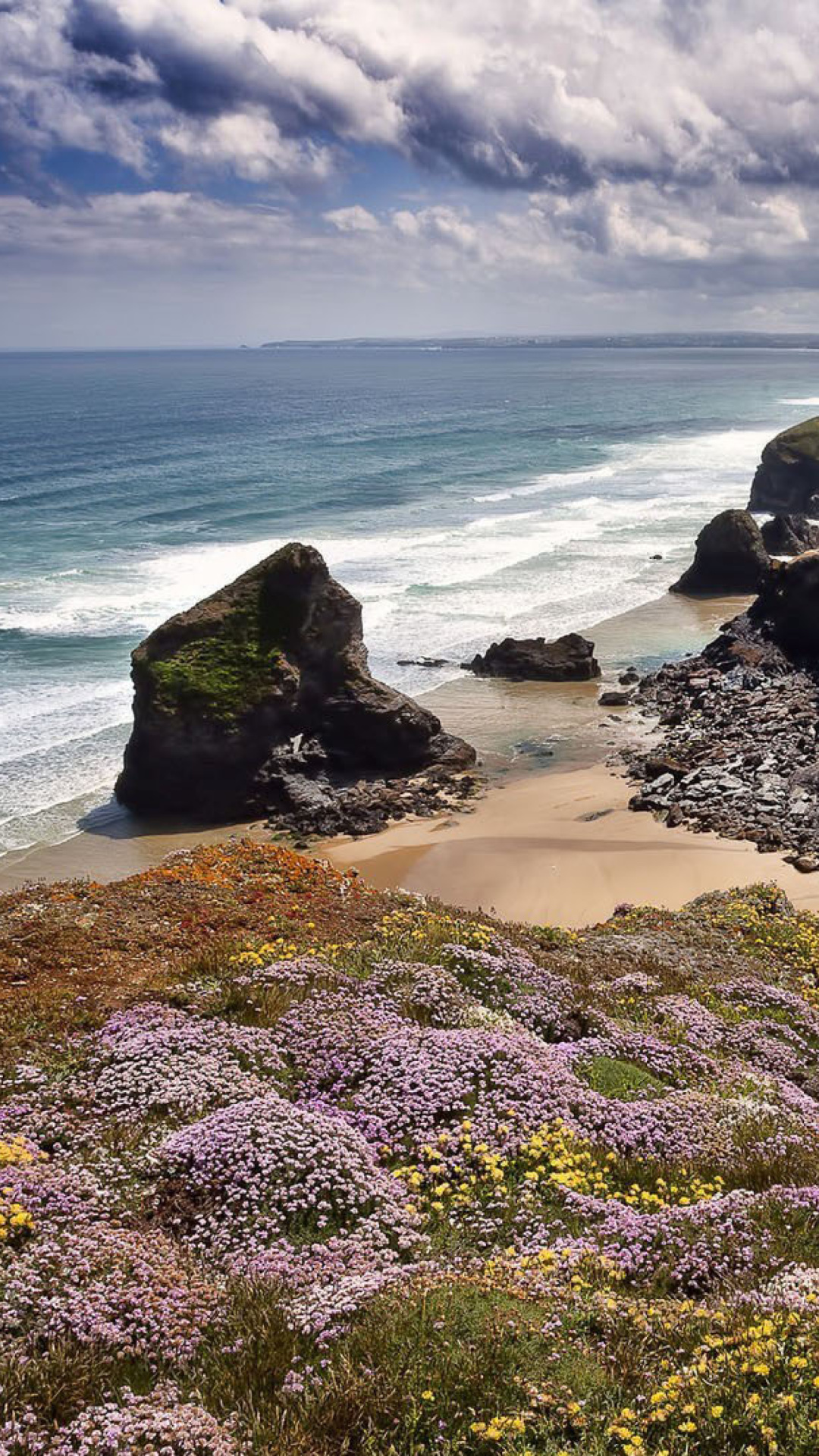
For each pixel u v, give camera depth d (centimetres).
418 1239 1026
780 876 3641
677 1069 1571
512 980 1720
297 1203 1054
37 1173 1064
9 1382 785
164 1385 814
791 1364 808
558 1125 1252
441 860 4016
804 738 5022
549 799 4653
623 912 3006
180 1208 1070
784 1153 1280
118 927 1961
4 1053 1374
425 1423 782
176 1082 1272
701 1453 756
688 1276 1012
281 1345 856
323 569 5166
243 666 4900
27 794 4731
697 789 4531
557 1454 756
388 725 5081
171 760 4688
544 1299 925
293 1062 1380
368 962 1703
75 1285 912
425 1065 1320
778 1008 1997
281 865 2464
